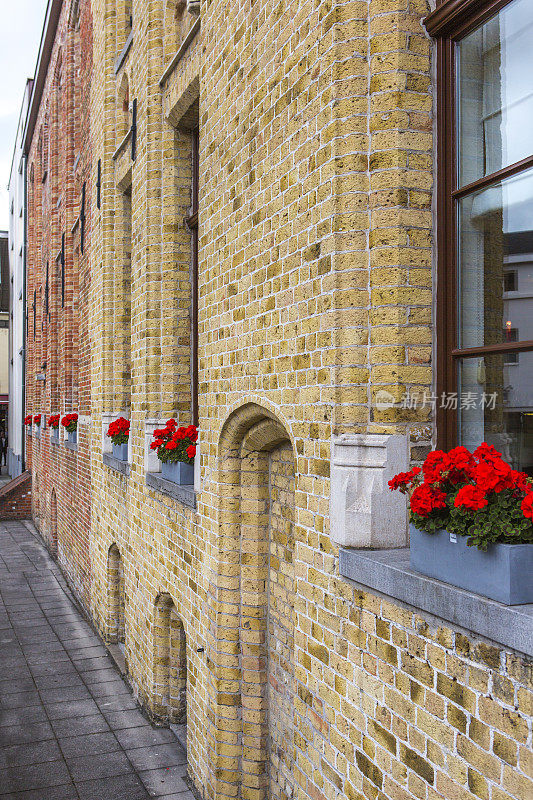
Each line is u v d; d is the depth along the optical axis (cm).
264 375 397
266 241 392
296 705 357
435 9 291
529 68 251
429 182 293
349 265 301
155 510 659
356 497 299
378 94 295
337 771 313
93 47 1035
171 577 604
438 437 293
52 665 852
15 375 2900
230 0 452
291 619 422
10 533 1892
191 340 664
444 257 291
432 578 243
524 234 253
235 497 472
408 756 258
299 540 353
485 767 217
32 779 575
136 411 736
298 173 347
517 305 257
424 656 248
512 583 205
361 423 301
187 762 588
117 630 909
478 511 213
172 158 652
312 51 331
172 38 644
